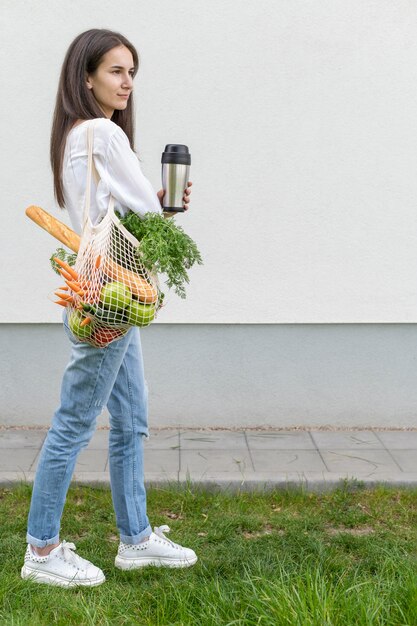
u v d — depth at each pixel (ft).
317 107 18.63
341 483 16.16
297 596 10.95
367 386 19.56
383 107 18.67
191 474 16.40
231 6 18.29
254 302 19.16
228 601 11.41
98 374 11.89
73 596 12.07
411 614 11.00
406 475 16.47
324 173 18.83
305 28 18.40
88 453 17.83
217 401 19.52
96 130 11.21
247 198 18.84
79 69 11.62
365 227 19.01
